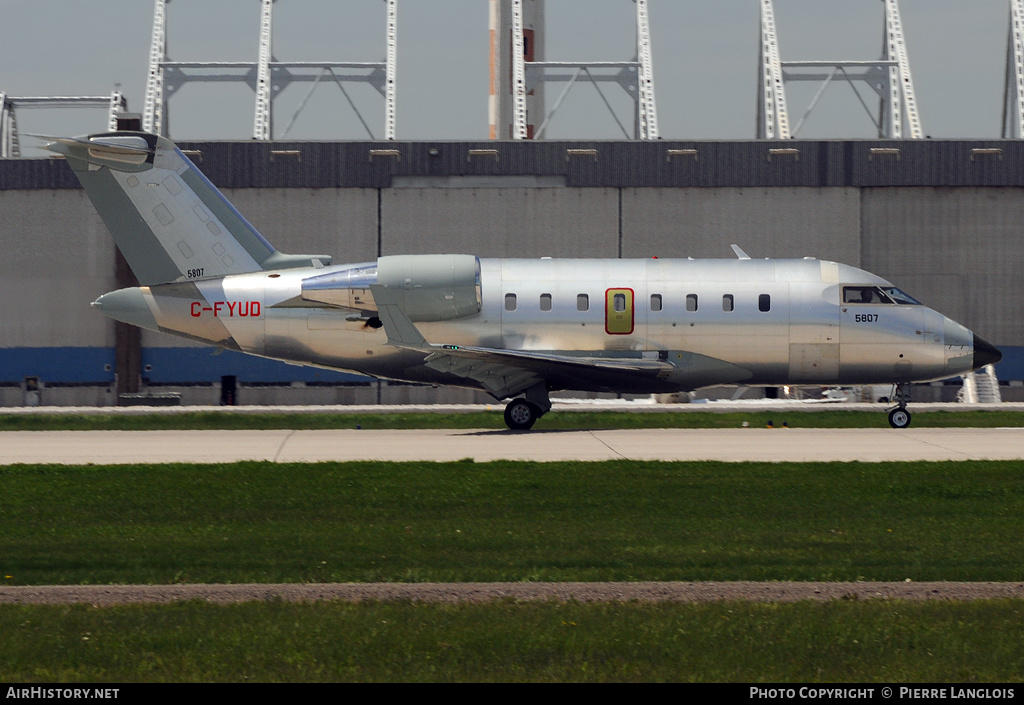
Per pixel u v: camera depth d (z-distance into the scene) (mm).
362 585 47250
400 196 171875
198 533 60281
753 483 74750
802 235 171000
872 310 116625
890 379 118125
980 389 171500
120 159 114312
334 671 36250
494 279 115438
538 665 36781
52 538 58938
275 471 80125
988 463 83312
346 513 65812
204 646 38094
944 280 171375
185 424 132500
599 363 112812
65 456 91812
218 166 171500
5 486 74000
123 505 68000
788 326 115562
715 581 48906
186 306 115562
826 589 46250
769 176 171125
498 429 120688
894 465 82250
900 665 36938
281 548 56406
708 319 115062
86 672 36062
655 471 79625
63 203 173375
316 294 114125
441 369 112562
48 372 173750
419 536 59375
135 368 173625
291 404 175125
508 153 171500
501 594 45312
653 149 171250
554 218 171375
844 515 65062
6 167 173125
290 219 171750
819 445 98562
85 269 173625
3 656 37094
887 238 171500
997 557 54344
